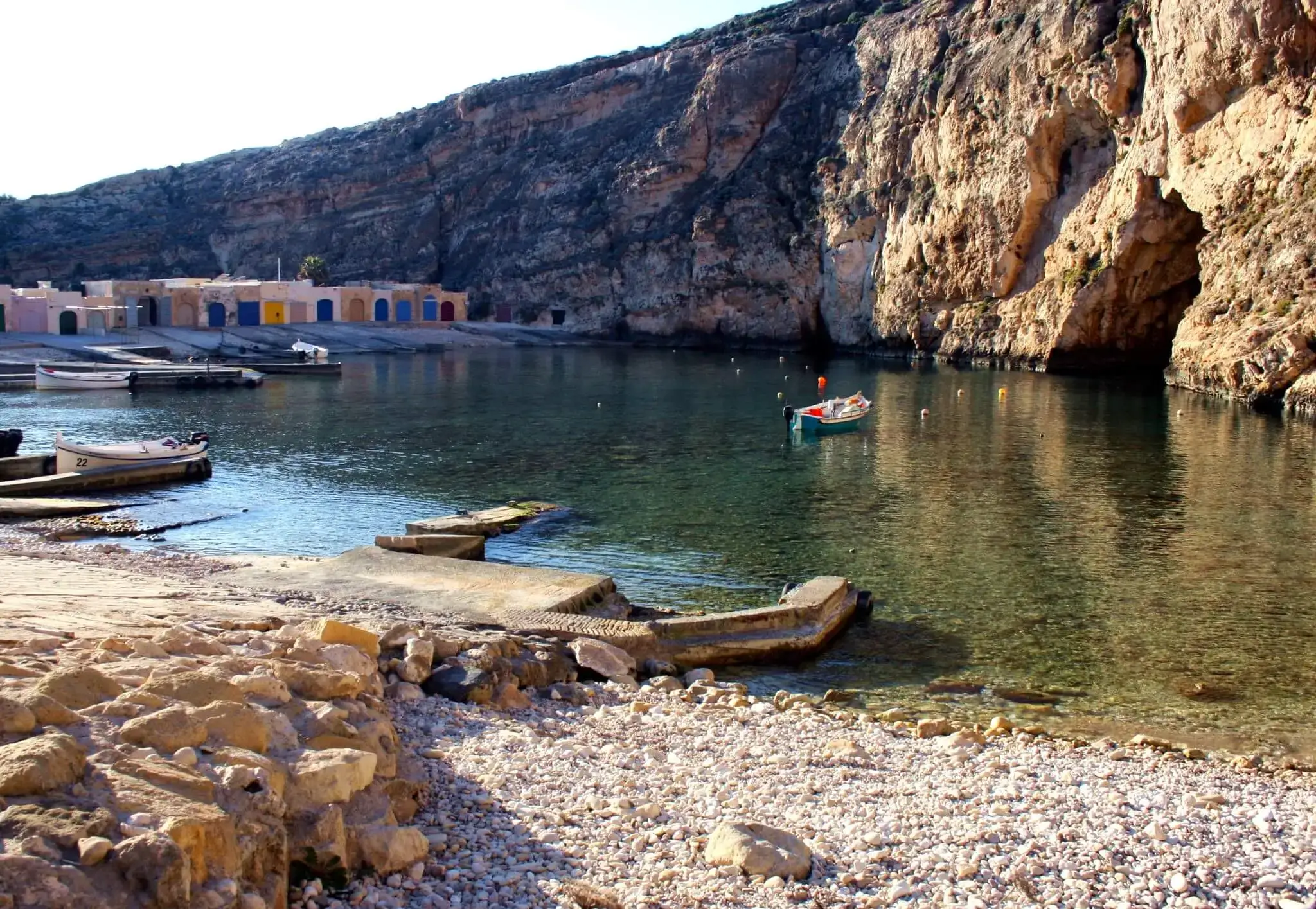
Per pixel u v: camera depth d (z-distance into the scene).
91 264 137.75
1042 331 75.94
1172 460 38.47
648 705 14.48
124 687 9.33
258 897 7.14
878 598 22.14
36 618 13.29
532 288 128.62
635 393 64.56
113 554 23.64
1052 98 73.44
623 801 10.23
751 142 116.12
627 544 26.75
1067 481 34.91
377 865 8.26
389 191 142.12
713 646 17.98
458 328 117.69
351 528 28.84
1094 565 24.58
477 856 8.78
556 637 17.38
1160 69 62.88
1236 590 22.59
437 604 18.83
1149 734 15.15
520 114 137.25
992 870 9.25
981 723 15.46
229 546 26.59
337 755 8.90
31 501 30.20
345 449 42.16
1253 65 54.41
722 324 113.06
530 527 28.55
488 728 12.38
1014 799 11.14
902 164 94.56
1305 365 50.59
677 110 123.12
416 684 13.55
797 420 46.44
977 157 82.50
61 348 78.88
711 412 54.66
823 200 105.81
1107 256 70.38
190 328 98.81
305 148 150.75
